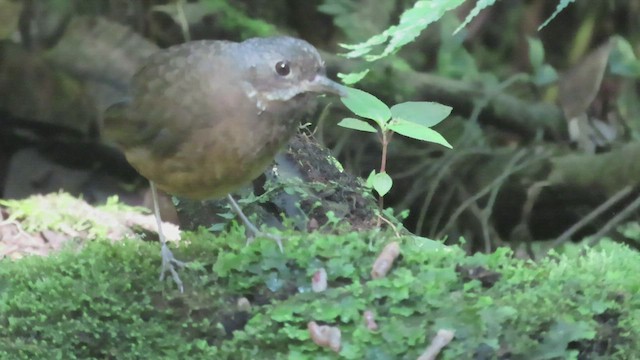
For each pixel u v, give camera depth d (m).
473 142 11.34
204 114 4.70
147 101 4.82
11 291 4.90
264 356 4.53
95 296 4.72
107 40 10.45
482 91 11.34
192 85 4.70
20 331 4.68
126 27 10.66
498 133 11.70
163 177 5.01
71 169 10.53
